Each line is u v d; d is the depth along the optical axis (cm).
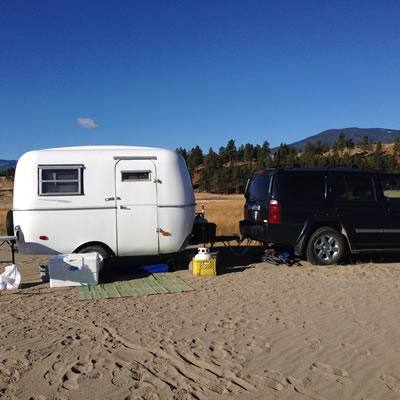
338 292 615
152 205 771
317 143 19850
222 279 724
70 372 361
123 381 344
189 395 321
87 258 696
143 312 536
